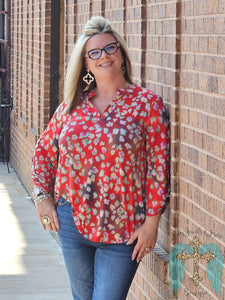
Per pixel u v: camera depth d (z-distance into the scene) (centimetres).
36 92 903
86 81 365
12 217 845
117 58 360
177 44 365
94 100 363
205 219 333
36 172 387
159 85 399
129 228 351
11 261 656
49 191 388
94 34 361
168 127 361
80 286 379
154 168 354
